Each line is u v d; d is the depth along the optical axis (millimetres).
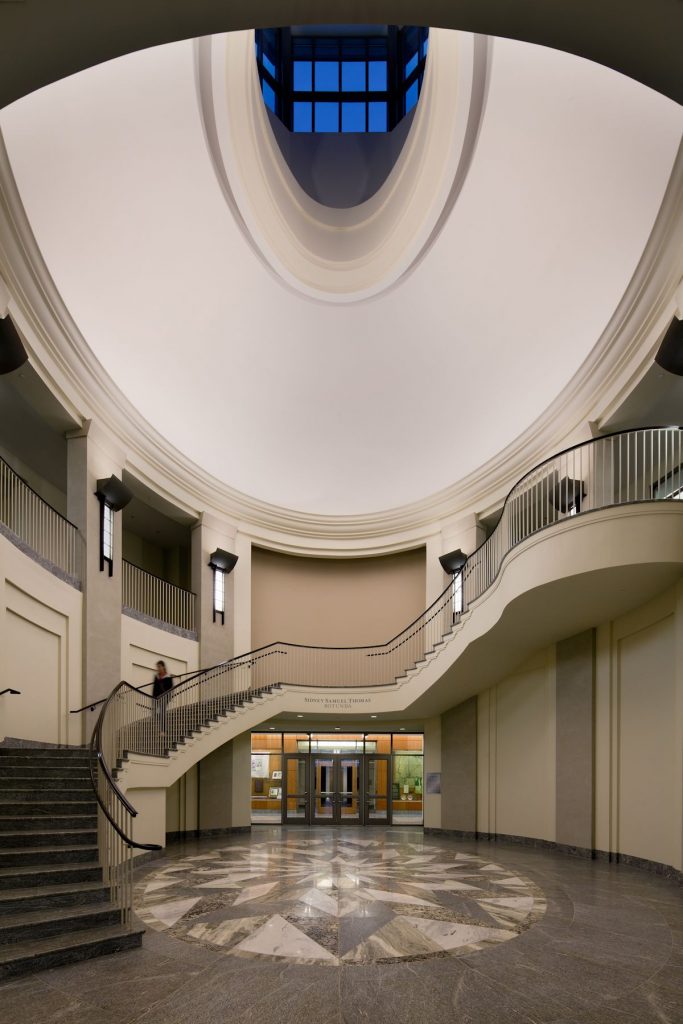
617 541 9883
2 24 3506
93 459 14266
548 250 13773
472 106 12891
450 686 16297
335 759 19938
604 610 12094
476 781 16984
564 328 14195
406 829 18594
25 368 11953
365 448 20359
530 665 15477
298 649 21141
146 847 6883
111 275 13977
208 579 18844
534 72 11266
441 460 19656
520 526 15883
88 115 11109
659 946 6695
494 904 8555
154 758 13078
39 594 11906
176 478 17828
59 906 6785
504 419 17125
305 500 21656
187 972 5895
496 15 3656
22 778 9000
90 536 13883
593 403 13117
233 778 17562
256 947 6660
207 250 15336
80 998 5281
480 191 14164
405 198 15766
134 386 15914
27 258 10812
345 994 5414
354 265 17000
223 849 14094
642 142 10641
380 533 21266
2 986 5520
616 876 10648
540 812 14609
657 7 3488
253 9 3588
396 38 18375
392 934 7148
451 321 16797
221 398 18156
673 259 9891
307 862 12141
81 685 13281
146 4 3492
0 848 7637
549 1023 4867
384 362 18594
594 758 12930
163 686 14641
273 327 17688
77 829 8211
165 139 12836
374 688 17922
